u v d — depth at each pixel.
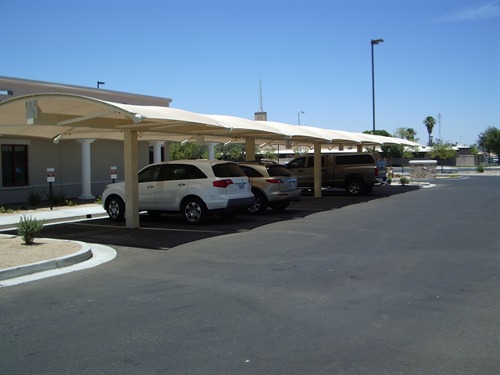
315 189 25.50
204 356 5.09
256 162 18.38
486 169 63.56
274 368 4.79
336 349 5.25
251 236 12.66
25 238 11.11
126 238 12.70
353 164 26.33
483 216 16.38
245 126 17.67
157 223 15.52
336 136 25.53
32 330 5.92
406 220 15.52
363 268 8.94
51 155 23.14
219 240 12.12
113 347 5.36
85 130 18.56
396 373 4.67
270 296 7.23
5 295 7.47
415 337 5.57
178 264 9.52
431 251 10.45
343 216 16.75
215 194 14.66
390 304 6.79
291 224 14.84
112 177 20.95
